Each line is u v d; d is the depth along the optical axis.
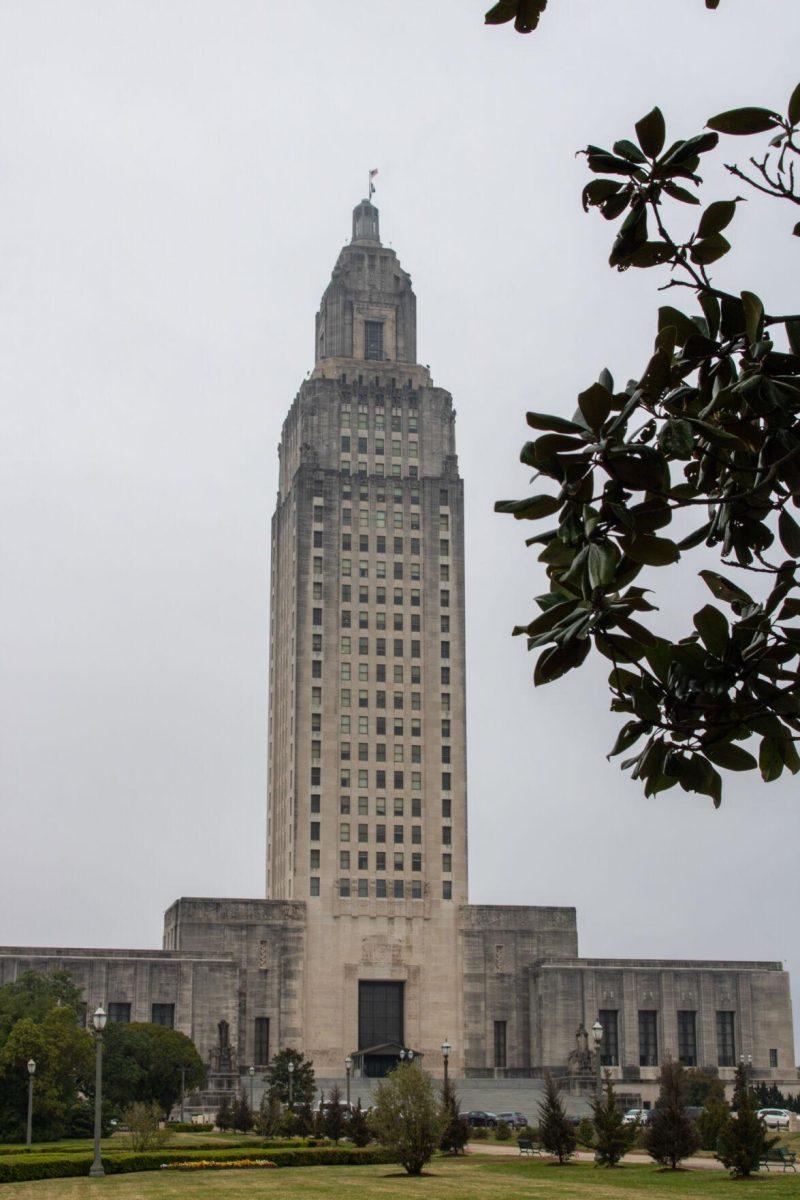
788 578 8.88
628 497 8.52
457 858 178.62
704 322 8.88
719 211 8.88
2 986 140.12
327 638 180.62
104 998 168.88
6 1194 58.19
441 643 183.50
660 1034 179.50
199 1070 137.75
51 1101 102.44
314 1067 169.75
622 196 9.12
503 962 178.75
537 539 8.84
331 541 183.88
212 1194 58.06
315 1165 80.38
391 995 175.62
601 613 8.67
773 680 8.96
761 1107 143.88
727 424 8.62
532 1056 177.00
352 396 189.62
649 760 9.32
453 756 180.75
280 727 189.50
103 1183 64.88
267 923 173.75
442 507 188.12
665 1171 70.38
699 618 8.79
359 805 177.12
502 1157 87.62
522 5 8.48
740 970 184.62
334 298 196.00
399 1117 72.69
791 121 8.55
